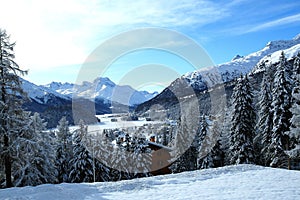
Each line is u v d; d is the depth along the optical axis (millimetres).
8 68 16297
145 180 11156
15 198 8797
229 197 8750
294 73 23641
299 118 19000
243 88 24188
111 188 10141
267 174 11898
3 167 16469
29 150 16781
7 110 16266
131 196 9164
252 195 8891
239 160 23656
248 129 23844
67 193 9414
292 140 22219
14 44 16391
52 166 22344
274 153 23500
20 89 16672
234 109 24406
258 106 28031
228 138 26734
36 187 10188
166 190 9805
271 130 23672
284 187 9773
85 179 24344
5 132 15922
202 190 9664
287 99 22594
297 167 23828
